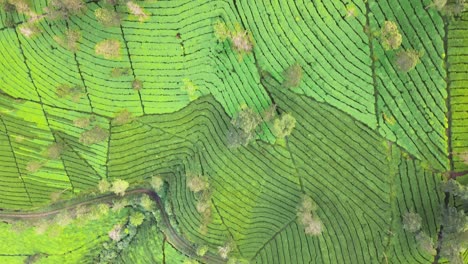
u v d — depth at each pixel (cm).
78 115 3562
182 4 3155
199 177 3419
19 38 3406
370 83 3050
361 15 2952
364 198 3234
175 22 3203
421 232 3069
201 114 3403
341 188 3259
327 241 3350
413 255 3206
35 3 3284
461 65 2923
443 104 3003
